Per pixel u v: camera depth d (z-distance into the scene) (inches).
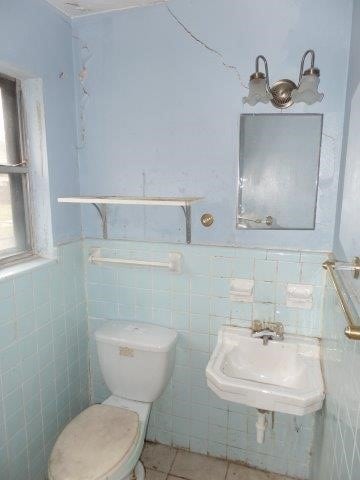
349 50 50.8
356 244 36.3
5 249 57.7
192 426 70.2
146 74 61.4
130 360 63.1
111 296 71.1
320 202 56.2
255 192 58.8
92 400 75.7
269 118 56.2
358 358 31.9
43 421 61.5
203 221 62.0
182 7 57.6
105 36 62.6
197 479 65.2
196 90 59.1
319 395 45.3
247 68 55.9
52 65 59.6
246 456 67.6
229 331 62.2
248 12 54.5
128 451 50.9
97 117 65.9
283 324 60.8
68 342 67.8
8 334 52.2
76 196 67.7
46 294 60.6
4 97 55.9
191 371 68.0
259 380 58.2
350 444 33.0
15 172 57.6
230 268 61.8
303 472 64.2
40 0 55.8
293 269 58.5
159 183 64.1
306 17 52.0
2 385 51.5
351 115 45.7
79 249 69.6
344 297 34.8
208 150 60.1
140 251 67.2
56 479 46.4
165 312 67.7
